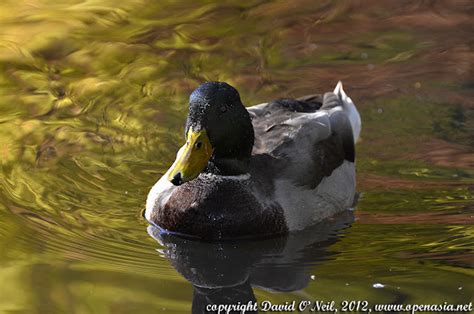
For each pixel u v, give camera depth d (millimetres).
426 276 9836
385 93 14734
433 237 10883
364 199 12086
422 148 13352
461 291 9438
